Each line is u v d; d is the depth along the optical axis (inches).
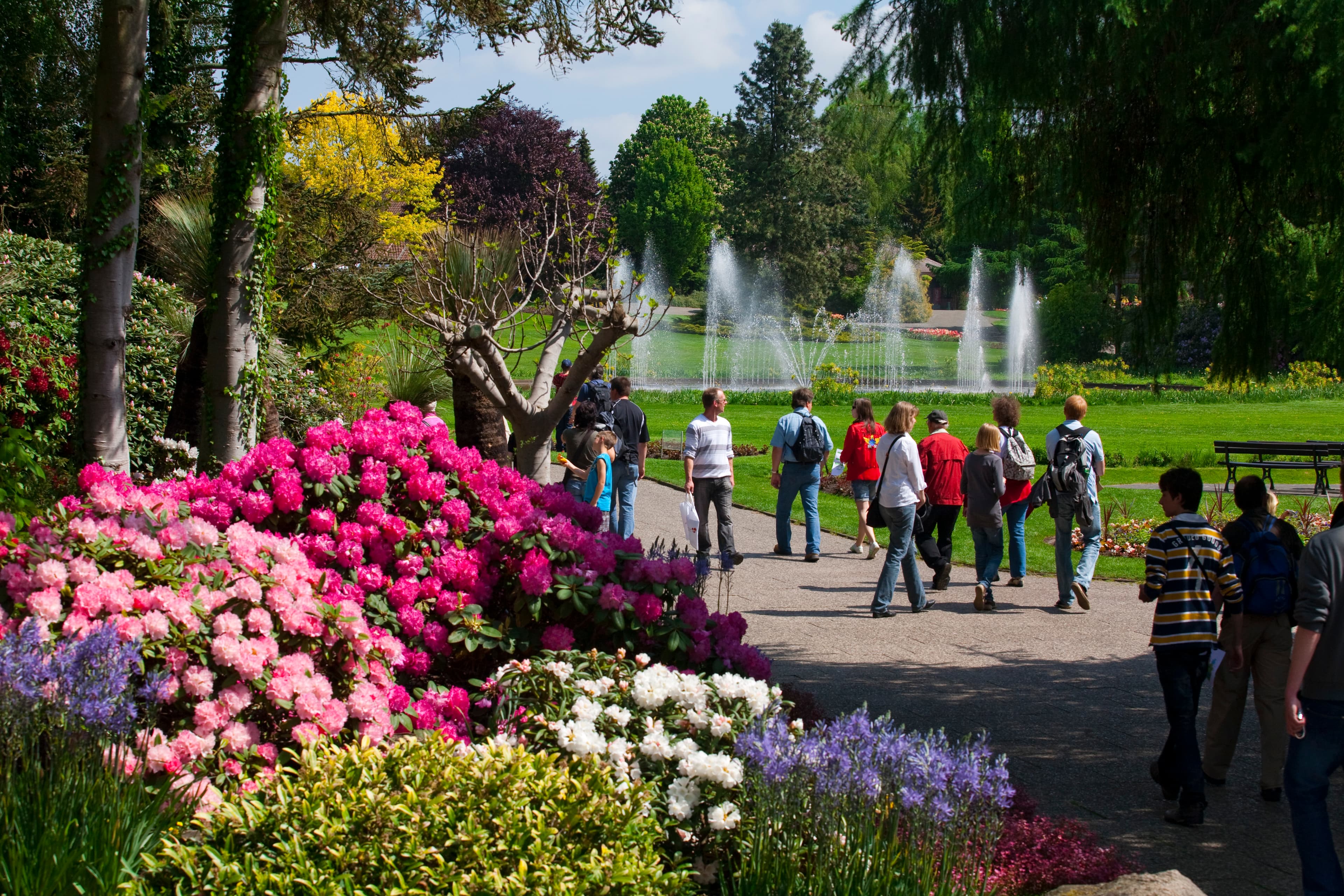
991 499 339.3
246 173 290.4
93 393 286.2
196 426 400.2
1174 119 209.3
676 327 2630.4
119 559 145.6
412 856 100.3
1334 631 145.2
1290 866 164.2
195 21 645.9
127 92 283.6
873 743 120.6
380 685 153.7
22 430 184.7
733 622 185.3
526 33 347.6
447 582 181.9
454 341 253.9
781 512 437.7
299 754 132.4
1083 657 287.0
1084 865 146.9
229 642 135.9
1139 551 456.4
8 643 117.0
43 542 141.7
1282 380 1461.6
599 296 273.4
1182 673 185.0
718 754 134.7
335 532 182.4
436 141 401.4
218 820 108.3
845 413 1216.2
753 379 1819.6
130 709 121.0
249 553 154.9
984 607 343.0
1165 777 188.5
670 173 3117.6
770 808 120.2
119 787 112.3
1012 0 213.5
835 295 2901.1
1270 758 191.0
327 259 571.5
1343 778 207.8
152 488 179.5
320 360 621.9
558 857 104.7
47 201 705.0
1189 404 1353.3
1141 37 199.2
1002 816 140.9
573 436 389.4
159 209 623.5
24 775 109.5
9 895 97.3
